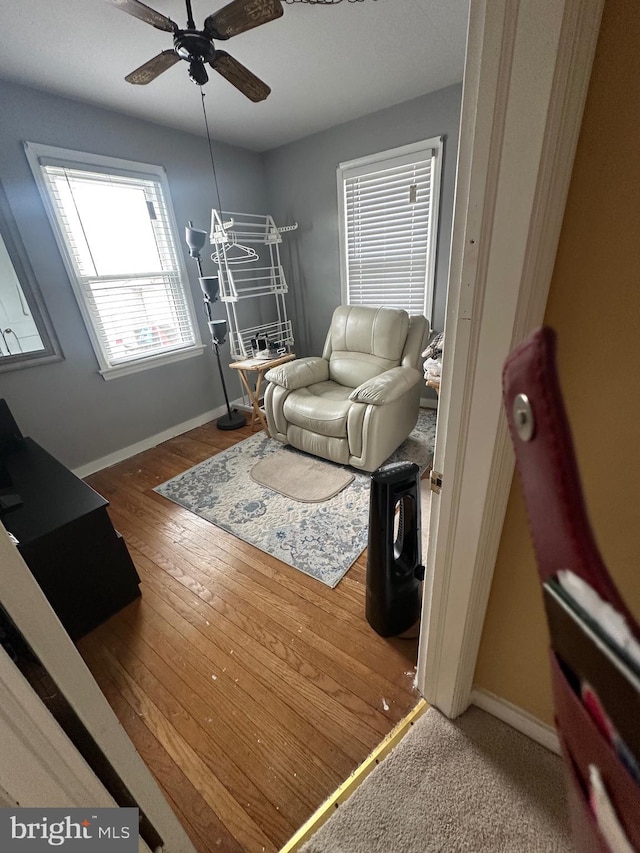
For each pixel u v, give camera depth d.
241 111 2.55
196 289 3.11
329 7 1.60
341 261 3.41
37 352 2.27
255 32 1.75
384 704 1.10
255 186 3.47
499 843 0.80
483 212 0.54
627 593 0.70
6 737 0.41
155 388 2.94
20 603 0.43
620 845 0.24
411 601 1.28
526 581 0.83
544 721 0.93
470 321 0.61
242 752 1.01
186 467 2.60
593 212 0.52
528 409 0.19
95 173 2.35
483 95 0.49
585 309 0.57
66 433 2.47
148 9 1.25
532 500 0.22
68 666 0.49
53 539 1.27
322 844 0.82
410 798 0.87
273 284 3.58
